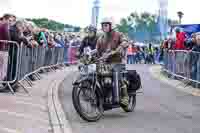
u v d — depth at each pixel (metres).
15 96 10.16
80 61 8.11
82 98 7.68
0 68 10.56
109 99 8.01
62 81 14.58
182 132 7.05
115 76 8.03
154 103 10.23
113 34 8.34
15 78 10.69
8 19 11.14
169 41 19.69
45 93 11.14
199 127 7.47
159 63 28.72
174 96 11.65
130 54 30.45
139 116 8.46
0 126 6.82
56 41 20.67
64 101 10.10
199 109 9.42
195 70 14.02
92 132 6.91
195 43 14.47
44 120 7.68
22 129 6.78
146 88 13.58
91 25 10.66
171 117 8.41
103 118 8.18
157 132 7.02
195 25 19.58
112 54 8.15
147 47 31.67
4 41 10.52
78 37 24.81
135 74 8.72
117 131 7.04
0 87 10.76
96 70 7.86
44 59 16.77
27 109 8.55
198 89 13.59
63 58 21.70
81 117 7.70
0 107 8.54
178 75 16.34
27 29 13.54
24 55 11.88
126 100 8.32
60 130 6.88
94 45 10.59
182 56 15.68
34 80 14.16
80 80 7.63
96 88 7.84
